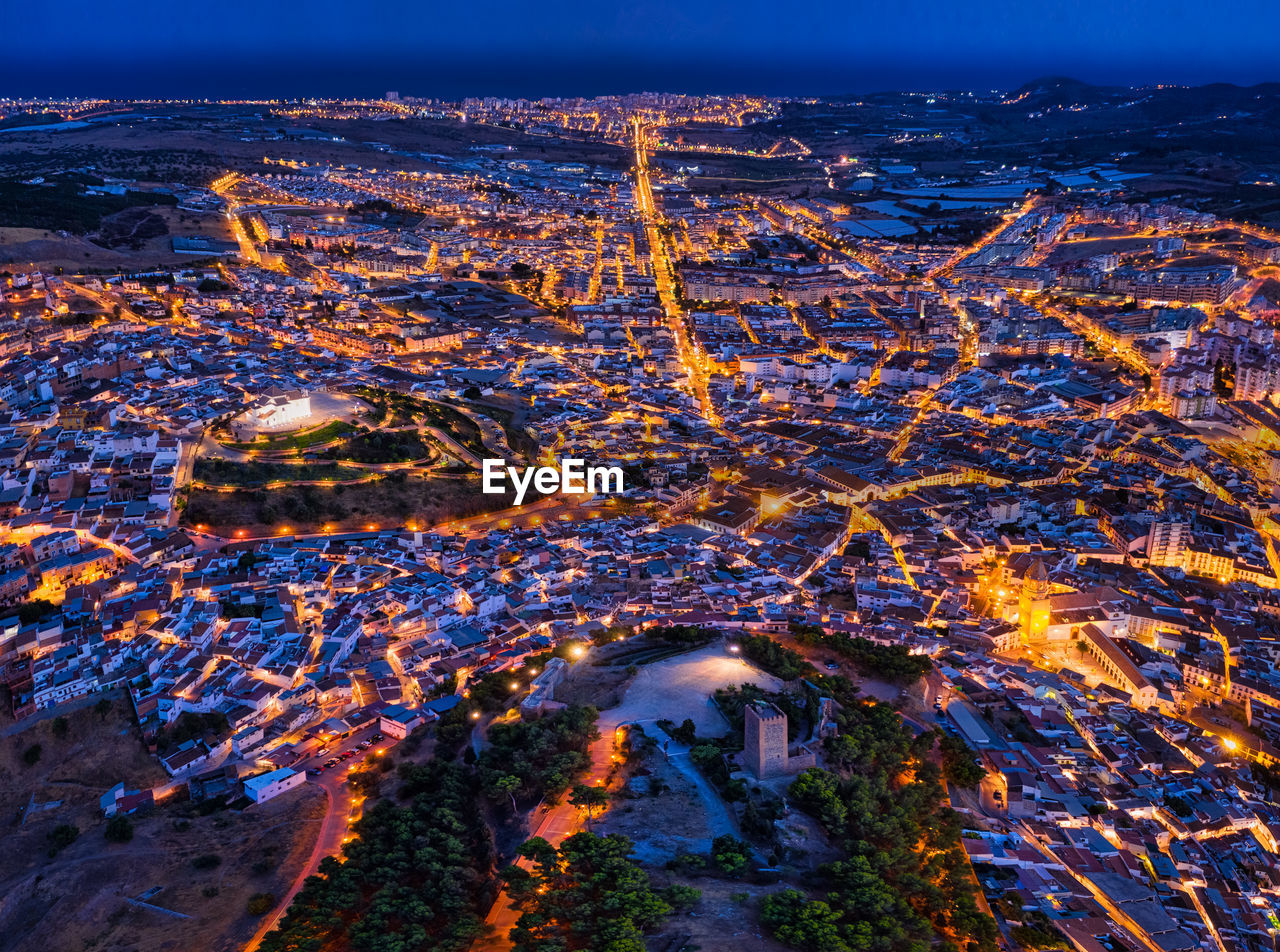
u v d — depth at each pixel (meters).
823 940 198.75
